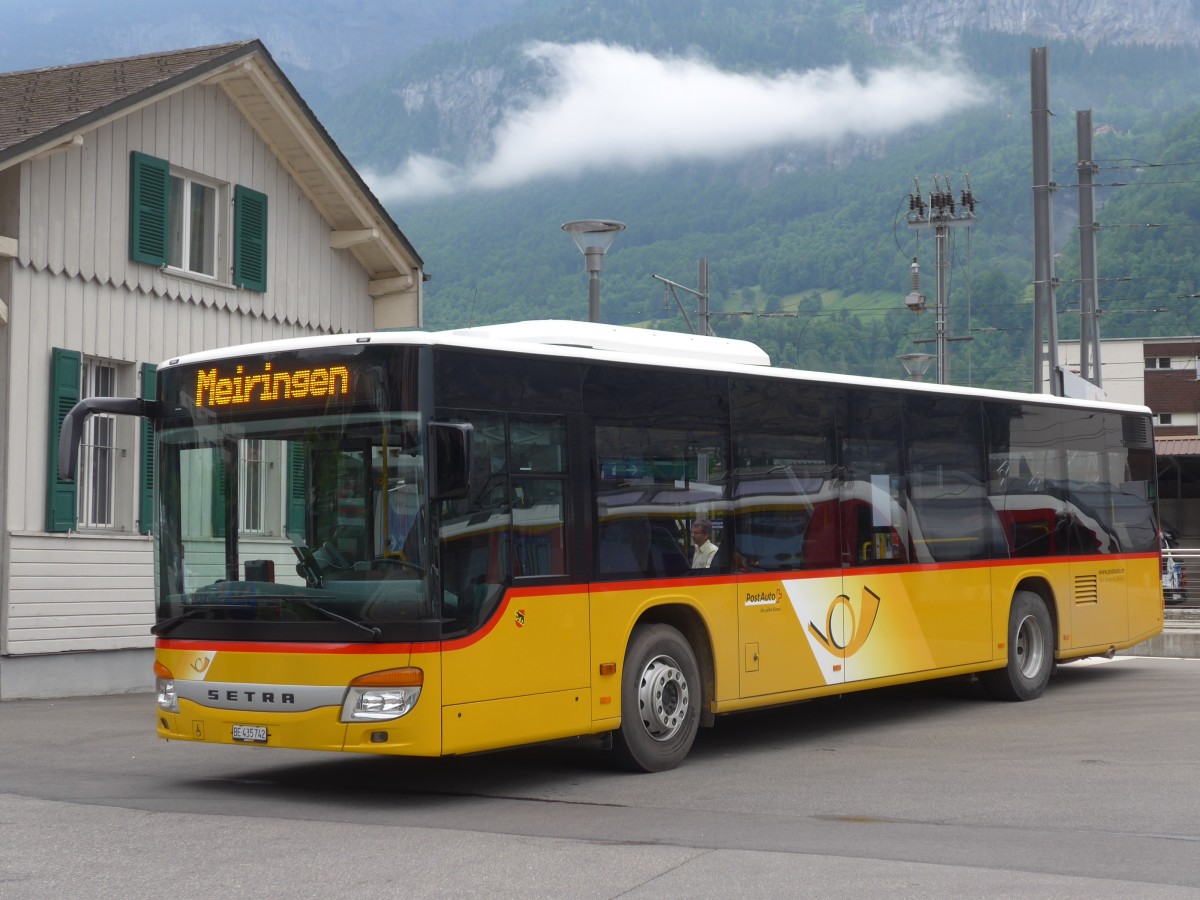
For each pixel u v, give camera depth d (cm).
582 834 848
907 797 970
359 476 945
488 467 970
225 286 2027
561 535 1020
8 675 1666
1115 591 1706
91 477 1812
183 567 1000
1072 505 1641
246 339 2070
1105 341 7888
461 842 824
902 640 1351
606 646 1044
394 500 931
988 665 1480
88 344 1789
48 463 1720
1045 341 2911
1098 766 1092
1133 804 934
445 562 932
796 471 1242
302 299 2191
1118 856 780
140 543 1838
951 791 990
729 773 1086
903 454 1376
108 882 727
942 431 1434
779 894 693
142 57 2088
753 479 1195
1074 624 1628
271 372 985
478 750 945
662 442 1111
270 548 966
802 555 1239
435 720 917
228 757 1191
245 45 1992
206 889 711
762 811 924
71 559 1742
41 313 1723
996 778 1043
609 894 695
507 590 972
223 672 966
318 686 930
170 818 904
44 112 1784
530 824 883
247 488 983
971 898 683
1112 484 1727
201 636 980
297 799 982
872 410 1341
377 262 2327
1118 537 1722
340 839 834
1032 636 1561
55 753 1217
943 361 3969
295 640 942
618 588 1057
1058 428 1630
